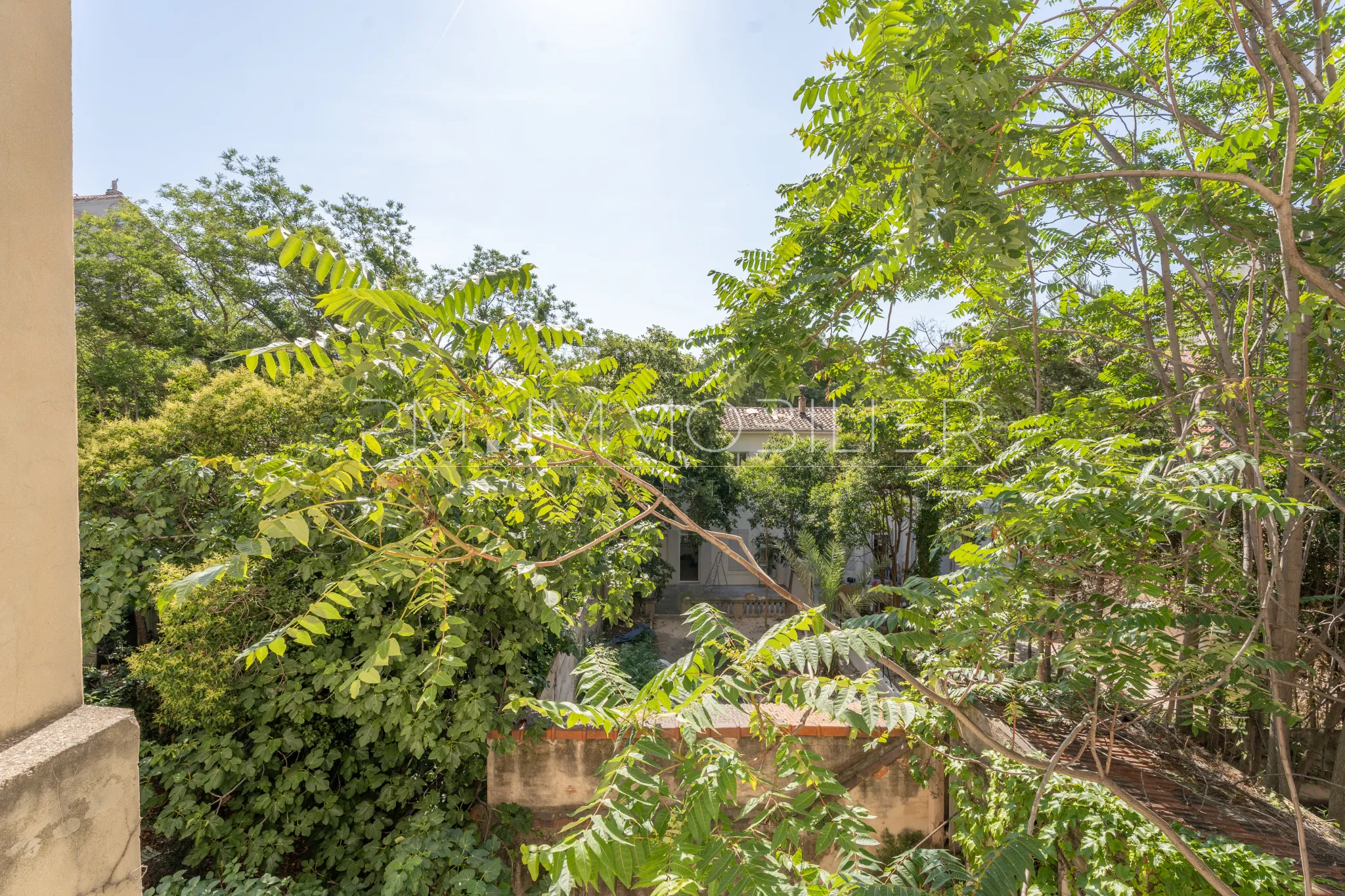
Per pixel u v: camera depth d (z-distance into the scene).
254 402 6.84
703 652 2.04
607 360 2.49
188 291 15.38
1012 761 4.14
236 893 4.07
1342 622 4.61
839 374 4.12
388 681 4.78
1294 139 2.38
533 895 4.83
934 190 2.18
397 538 2.87
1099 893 3.23
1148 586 2.63
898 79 2.14
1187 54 5.13
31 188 1.14
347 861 4.81
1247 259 4.62
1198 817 3.90
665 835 1.88
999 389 7.01
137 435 6.62
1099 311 6.30
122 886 1.21
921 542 15.68
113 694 5.96
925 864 2.73
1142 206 3.66
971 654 3.36
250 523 5.07
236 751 4.82
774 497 18.41
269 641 1.73
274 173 16.00
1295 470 4.10
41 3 1.16
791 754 2.07
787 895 1.69
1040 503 2.47
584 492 3.01
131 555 5.29
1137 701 3.08
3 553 1.10
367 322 1.79
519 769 5.21
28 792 1.00
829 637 2.01
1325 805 4.56
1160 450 5.08
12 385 1.11
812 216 3.54
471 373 2.26
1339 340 4.45
